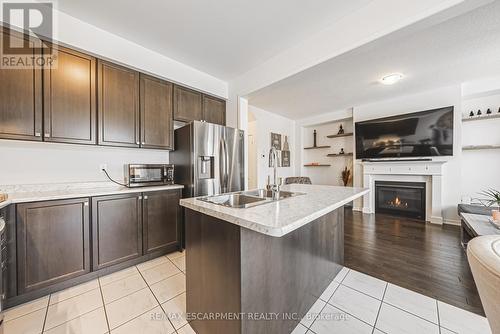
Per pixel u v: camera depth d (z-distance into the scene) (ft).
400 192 13.32
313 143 18.52
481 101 11.29
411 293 5.55
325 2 5.62
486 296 1.72
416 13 4.86
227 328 3.57
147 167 8.07
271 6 5.77
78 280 5.99
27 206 5.18
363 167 14.34
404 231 10.46
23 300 5.18
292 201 4.54
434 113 11.46
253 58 8.52
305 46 7.27
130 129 7.65
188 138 8.47
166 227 7.95
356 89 11.39
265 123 15.98
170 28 6.71
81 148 7.51
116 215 6.68
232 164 9.62
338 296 5.51
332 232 6.22
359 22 5.84
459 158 10.96
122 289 5.80
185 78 9.00
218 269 3.76
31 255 5.24
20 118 5.63
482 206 9.71
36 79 5.86
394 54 7.79
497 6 5.39
